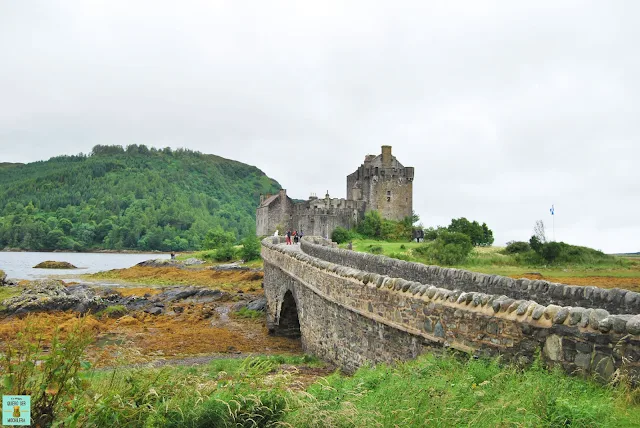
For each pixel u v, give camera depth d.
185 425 7.18
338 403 8.28
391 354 13.30
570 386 7.79
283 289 29.39
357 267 23.84
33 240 187.88
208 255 97.38
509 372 8.77
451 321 10.82
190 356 24.84
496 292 13.84
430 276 16.94
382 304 13.72
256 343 28.39
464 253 48.75
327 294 18.70
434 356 10.71
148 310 40.25
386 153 106.69
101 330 31.39
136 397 7.46
